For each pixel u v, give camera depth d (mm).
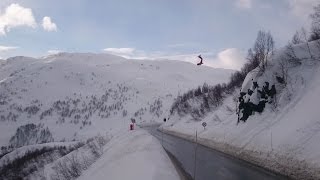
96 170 31469
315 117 28891
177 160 34406
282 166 27359
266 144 32406
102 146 52156
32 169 63000
